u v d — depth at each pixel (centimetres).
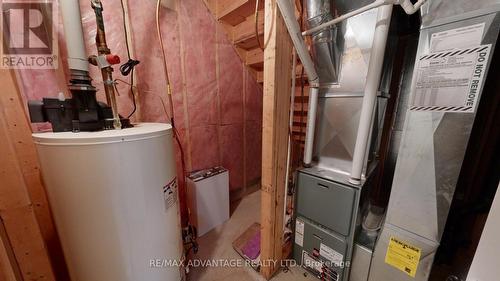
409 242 100
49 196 81
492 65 101
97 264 83
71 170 73
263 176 125
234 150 247
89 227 78
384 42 93
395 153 161
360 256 118
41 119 83
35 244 91
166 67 158
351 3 110
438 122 86
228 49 215
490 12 70
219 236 186
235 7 177
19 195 84
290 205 182
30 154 99
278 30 103
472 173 127
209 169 210
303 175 132
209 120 211
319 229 130
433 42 83
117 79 135
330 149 132
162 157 92
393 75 152
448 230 129
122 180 78
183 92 182
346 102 120
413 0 110
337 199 117
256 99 263
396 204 103
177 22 168
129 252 86
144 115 155
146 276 93
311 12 111
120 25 135
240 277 140
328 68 121
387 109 158
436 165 89
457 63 79
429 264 95
